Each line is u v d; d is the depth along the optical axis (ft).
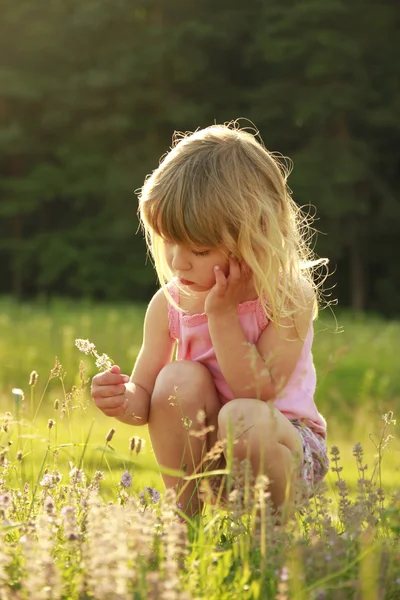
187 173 8.95
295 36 106.22
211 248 8.96
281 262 9.13
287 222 9.60
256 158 9.33
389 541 7.11
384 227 110.32
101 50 118.32
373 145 112.06
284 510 7.04
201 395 9.18
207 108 111.75
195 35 110.93
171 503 7.12
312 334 9.96
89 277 116.37
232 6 115.75
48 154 124.77
